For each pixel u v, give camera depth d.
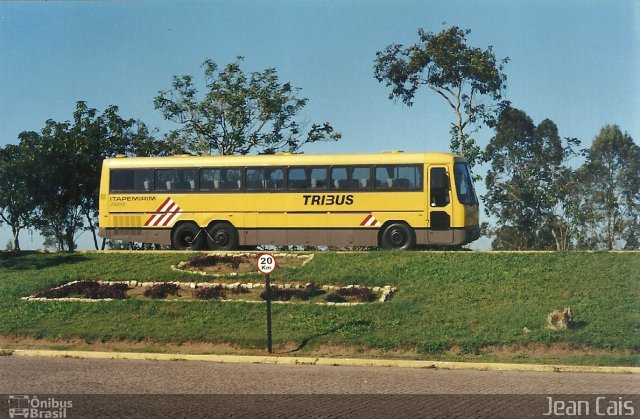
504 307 18.56
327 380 13.73
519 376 14.22
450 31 35.47
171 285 21.52
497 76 34.88
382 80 36.38
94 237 36.81
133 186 27.33
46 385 13.24
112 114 36.62
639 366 15.03
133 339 18.00
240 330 18.09
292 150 37.97
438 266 22.03
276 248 29.28
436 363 15.39
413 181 25.22
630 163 41.84
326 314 18.84
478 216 26.09
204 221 26.66
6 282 23.39
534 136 40.00
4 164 33.34
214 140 37.78
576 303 18.53
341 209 25.62
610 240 39.69
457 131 35.78
